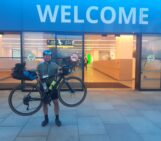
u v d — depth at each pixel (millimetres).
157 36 10922
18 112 5945
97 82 14492
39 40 10648
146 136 5121
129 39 15562
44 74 5836
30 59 10688
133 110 7352
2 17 10086
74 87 6410
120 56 15750
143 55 10984
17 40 10766
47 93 5781
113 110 7340
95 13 10328
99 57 25688
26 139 4945
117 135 5172
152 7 10523
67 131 5406
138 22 10508
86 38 16062
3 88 10898
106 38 16328
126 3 10406
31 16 10172
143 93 10430
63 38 10727
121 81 15250
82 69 10859
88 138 4992
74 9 10250
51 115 6715
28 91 5934
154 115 6777
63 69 6039
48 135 5168
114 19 10406
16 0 10078
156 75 11078
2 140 4898
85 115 6746
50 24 10234
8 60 10852
